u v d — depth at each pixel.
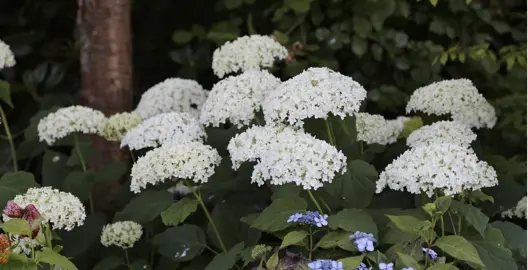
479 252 2.32
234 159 2.54
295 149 2.35
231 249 2.54
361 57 4.23
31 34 4.73
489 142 4.09
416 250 2.26
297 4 4.11
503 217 3.05
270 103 2.57
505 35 4.43
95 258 3.10
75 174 3.23
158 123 2.89
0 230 2.85
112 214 3.61
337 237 2.30
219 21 4.72
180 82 3.45
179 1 4.86
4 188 2.91
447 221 2.48
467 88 3.30
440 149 2.35
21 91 4.70
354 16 4.12
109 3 3.72
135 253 3.05
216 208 2.81
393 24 4.23
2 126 4.55
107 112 3.76
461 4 4.17
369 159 3.12
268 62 3.27
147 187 3.12
